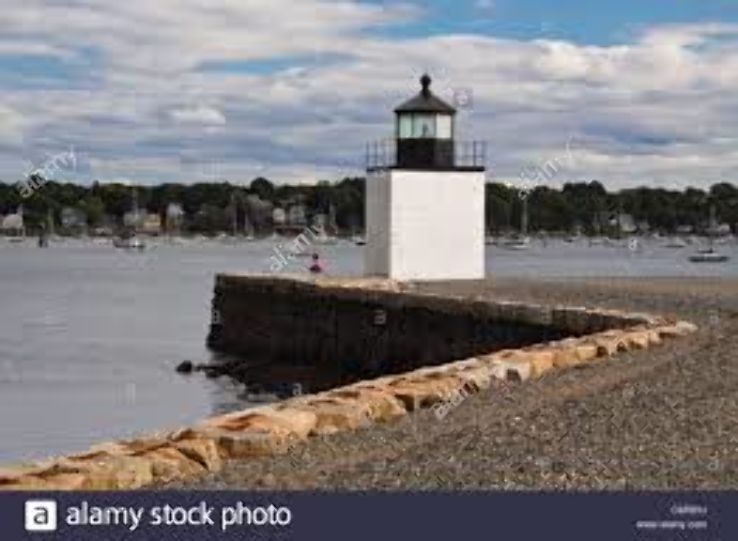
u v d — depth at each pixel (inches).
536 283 1683.1
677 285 1641.2
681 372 761.0
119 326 2508.6
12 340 2182.6
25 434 1114.1
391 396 648.4
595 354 864.3
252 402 1336.1
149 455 506.0
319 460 526.0
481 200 1763.0
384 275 1766.7
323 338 1635.1
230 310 1971.0
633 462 510.9
